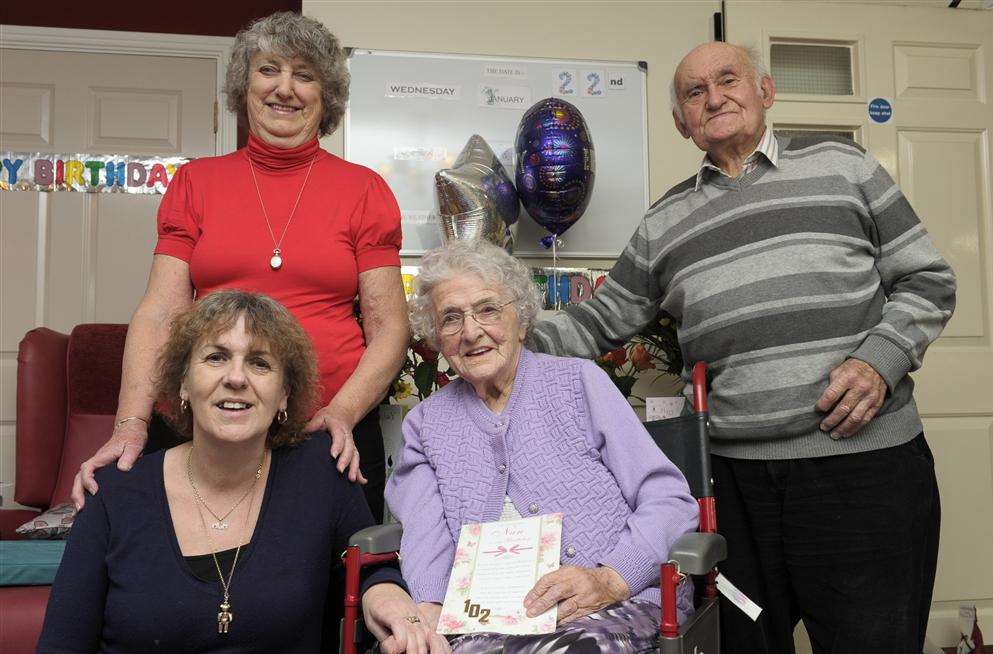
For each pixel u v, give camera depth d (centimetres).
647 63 293
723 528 183
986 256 286
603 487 147
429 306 161
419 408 166
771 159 180
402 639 126
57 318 334
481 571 138
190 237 168
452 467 154
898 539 162
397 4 282
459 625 131
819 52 294
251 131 171
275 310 139
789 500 170
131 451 143
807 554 168
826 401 162
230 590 133
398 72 279
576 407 153
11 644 175
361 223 171
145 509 135
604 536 144
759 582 180
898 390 169
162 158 349
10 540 208
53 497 238
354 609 138
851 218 174
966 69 293
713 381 185
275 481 143
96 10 352
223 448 135
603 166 287
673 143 293
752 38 284
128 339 159
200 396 133
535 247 279
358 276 172
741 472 177
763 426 170
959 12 294
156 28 356
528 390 156
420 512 152
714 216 185
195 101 356
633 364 238
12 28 342
